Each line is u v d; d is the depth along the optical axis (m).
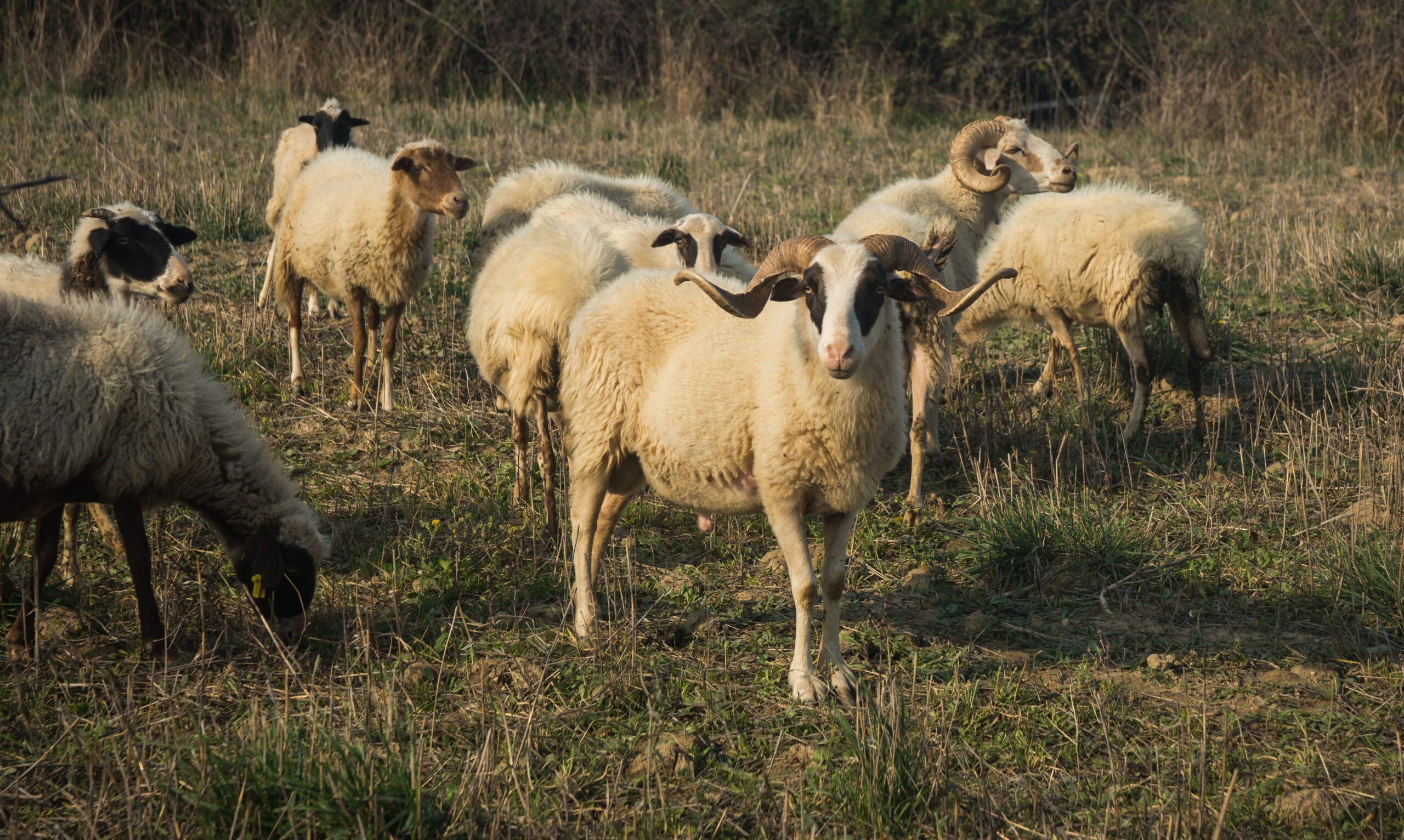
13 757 8.50
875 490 10.09
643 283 10.91
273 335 18.53
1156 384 17.64
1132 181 32.19
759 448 9.75
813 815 8.02
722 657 10.51
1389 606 11.06
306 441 15.46
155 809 7.82
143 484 9.74
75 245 13.86
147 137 32.06
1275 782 8.43
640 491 12.92
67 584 11.21
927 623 11.45
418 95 44.66
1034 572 12.27
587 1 49.81
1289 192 30.41
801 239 9.57
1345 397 16.44
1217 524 13.27
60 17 42.72
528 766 8.18
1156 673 10.23
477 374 18.05
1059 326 16.73
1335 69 40.88
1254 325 19.80
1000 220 18.77
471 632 10.93
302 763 7.89
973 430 16.19
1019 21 49.62
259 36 43.72
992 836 7.78
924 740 8.59
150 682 9.62
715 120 44.72
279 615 10.49
